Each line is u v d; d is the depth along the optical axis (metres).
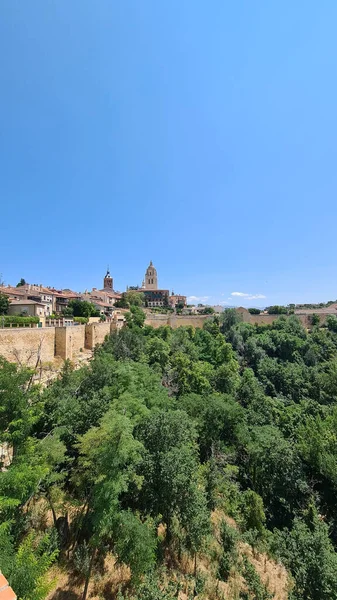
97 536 10.63
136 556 10.66
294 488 23.34
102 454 11.09
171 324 80.62
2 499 9.09
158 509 14.19
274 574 15.38
